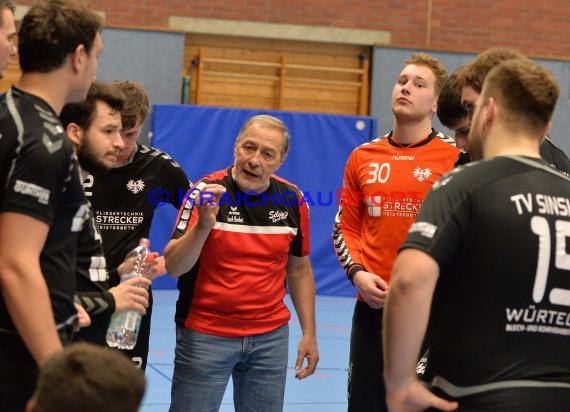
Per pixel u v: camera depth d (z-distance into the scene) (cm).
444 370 230
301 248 385
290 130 1036
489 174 227
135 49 1084
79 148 290
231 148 1020
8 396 237
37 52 242
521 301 222
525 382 220
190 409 359
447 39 1190
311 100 1170
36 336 224
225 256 358
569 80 1177
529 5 1203
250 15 1141
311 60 1168
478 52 1189
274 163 359
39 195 229
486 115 239
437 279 228
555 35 1212
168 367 639
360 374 382
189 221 363
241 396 375
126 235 379
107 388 146
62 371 148
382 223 385
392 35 1177
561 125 1176
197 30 1125
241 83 1151
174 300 964
